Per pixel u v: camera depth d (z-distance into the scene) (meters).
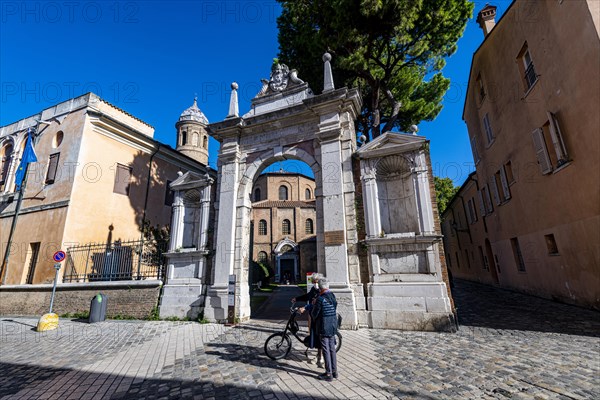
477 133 18.50
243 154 11.50
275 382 4.59
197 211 12.04
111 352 6.58
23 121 18.14
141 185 17.16
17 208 14.84
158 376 5.03
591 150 8.78
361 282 8.59
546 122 10.94
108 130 15.75
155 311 10.49
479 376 4.54
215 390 4.38
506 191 14.68
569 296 10.47
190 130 31.56
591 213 9.06
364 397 3.97
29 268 14.12
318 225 9.56
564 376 4.47
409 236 8.23
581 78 8.87
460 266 26.81
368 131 17.05
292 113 10.68
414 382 4.39
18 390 4.62
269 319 10.06
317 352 5.45
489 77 15.61
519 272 14.34
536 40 11.01
